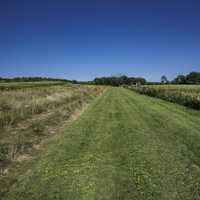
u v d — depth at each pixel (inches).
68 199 221.1
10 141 388.5
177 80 5364.2
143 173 280.8
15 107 642.8
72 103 1006.4
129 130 516.7
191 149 378.9
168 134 479.5
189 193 234.8
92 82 6904.5
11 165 303.0
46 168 293.3
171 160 326.0
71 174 275.9
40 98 917.8
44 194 229.8
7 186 245.3
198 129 525.7
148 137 454.3
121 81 6599.4
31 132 467.5
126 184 252.4
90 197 224.5
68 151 363.9
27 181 256.8
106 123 600.1
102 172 283.0
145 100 1314.0
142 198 224.2
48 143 413.4
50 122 582.2
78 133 486.3
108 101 1246.3
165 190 240.2
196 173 283.3
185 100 1050.7
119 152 360.8
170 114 752.3
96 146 392.5
